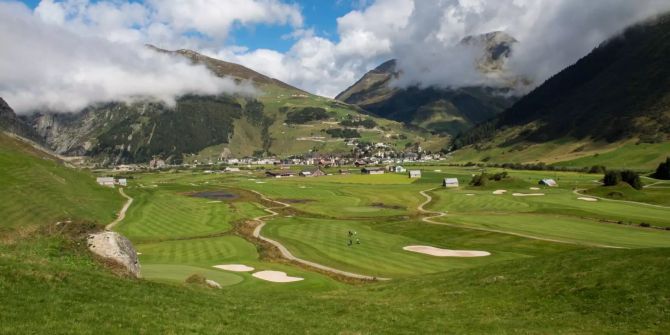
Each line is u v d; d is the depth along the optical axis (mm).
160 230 110375
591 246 82062
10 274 27422
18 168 138750
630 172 177750
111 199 162625
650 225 104938
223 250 83688
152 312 27797
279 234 102875
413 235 101938
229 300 35594
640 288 33469
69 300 26625
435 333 29609
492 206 150875
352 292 44969
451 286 42375
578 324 30141
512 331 29594
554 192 182125
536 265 43344
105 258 36469
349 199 185125
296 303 37938
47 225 40219
